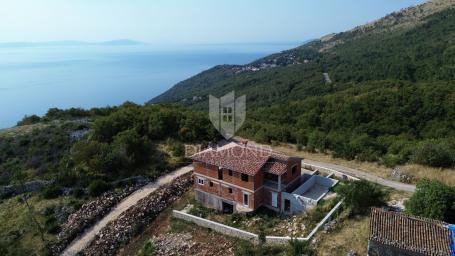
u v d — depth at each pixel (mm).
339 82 142125
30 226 34656
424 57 138375
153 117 56812
